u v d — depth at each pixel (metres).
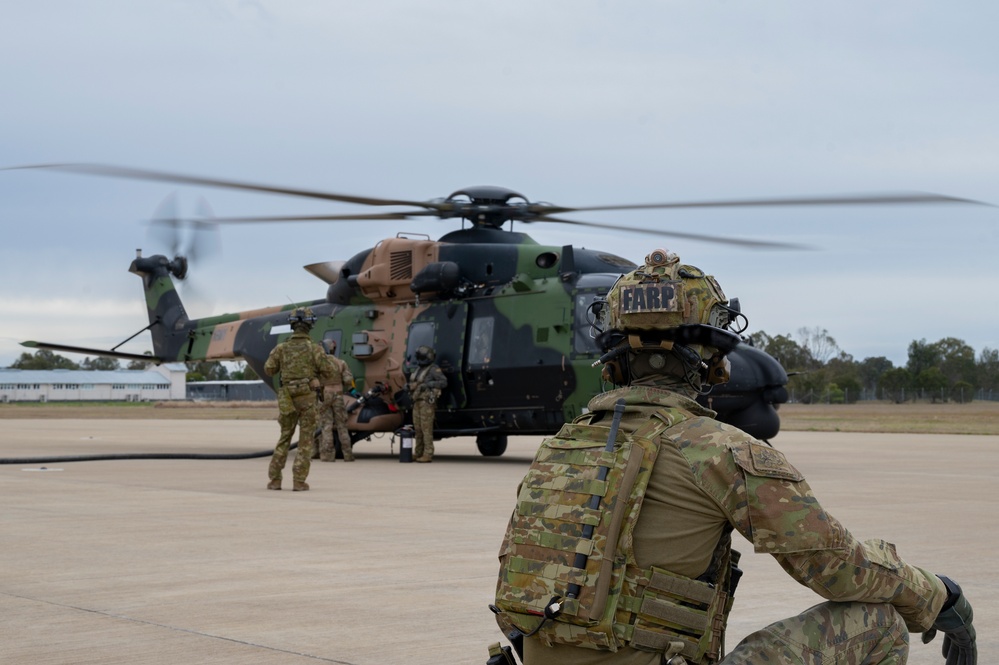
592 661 3.08
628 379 3.46
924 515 10.75
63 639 5.56
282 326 22.58
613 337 3.43
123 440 27.72
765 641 3.14
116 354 25.41
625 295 3.35
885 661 3.27
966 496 12.79
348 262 20.72
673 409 3.24
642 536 3.08
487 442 21.11
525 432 18.66
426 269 18.92
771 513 3.04
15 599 6.54
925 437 31.23
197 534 9.26
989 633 5.73
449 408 19.08
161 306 25.83
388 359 19.83
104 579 7.18
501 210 17.28
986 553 8.30
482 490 13.40
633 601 3.04
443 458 20.78
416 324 19.48
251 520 10.23
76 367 158.62
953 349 116.69
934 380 110.00
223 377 148.75
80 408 85.31
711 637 3.14
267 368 13.41
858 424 43.97
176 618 6.04
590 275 17.55
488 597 6.64
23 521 10.09
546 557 3.13
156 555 8.14
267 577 7.27
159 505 11.51
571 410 17.50
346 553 8.26
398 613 6.19
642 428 3.19
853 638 3.19
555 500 3.18
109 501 11.88
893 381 111.62
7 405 103.38
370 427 19.69
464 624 5.92
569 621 3.05
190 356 25.08
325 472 16.62
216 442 26.73
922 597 3.28
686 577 3.07
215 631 5.74
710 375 3.51
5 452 21.61
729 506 3.07
